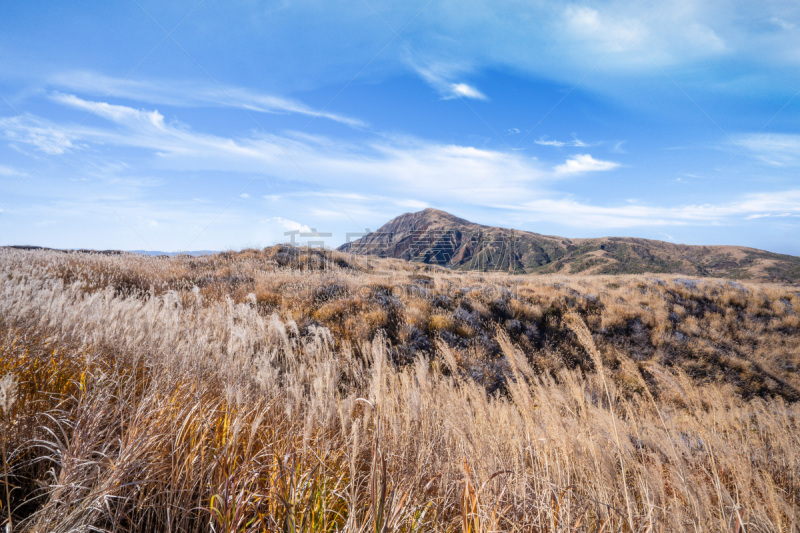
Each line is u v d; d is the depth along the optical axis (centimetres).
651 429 333
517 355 346
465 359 1123
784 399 1305
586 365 1335
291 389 360
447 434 328
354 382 591
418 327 1296
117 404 257
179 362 372
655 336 1614
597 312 1789
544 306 1766
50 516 169
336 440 314
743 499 268
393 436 307
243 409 296
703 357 1516
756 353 1625
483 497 217
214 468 237
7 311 424
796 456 426
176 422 253
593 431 295
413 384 432
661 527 224
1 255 1427
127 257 1961
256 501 218
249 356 461
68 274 1284
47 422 248
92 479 200
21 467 217
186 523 207
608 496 257
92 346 373
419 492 262
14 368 300
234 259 2230
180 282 1495
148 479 203
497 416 372
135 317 467
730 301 2119
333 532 221
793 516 258
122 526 186
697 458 363
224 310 736
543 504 228
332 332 1119
